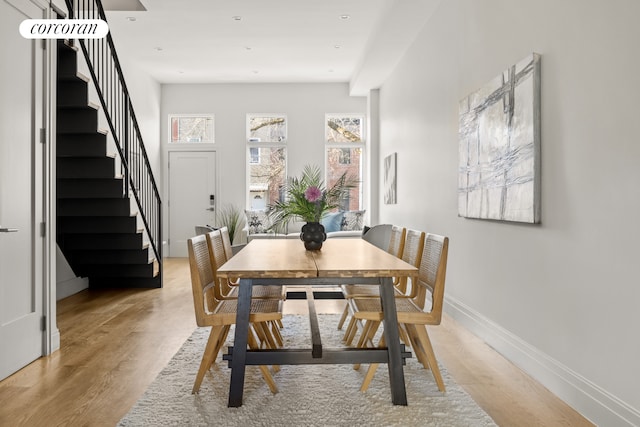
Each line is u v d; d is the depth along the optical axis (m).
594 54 2.25
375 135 8.36
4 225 2.78
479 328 3.67
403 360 2.45
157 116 8.95
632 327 2.01
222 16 5.84
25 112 2.98
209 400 2.45
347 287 3.49
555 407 2.42
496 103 3.29
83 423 2.21
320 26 6.17
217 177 9.19
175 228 9.24
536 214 2.76
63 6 3.66
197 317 2.51
